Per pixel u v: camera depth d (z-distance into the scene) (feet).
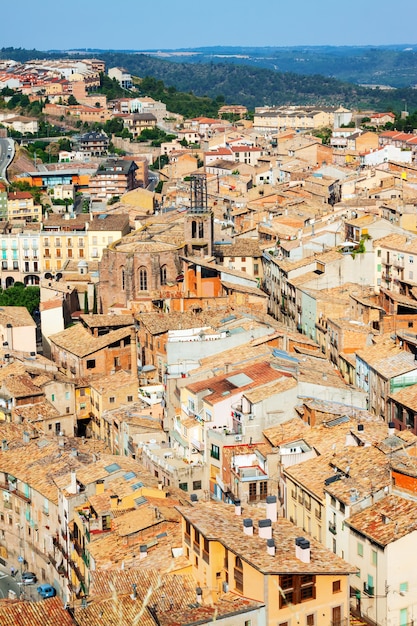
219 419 621.31
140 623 404.16
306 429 587.68
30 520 629.10
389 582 453.99
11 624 404.16
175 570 458.91
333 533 495.00
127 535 510.17
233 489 574.15
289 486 537.24
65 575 574.56
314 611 420.77
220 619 406.82
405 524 459.32
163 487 573.33
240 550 426.10
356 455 528.63
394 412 649.61
